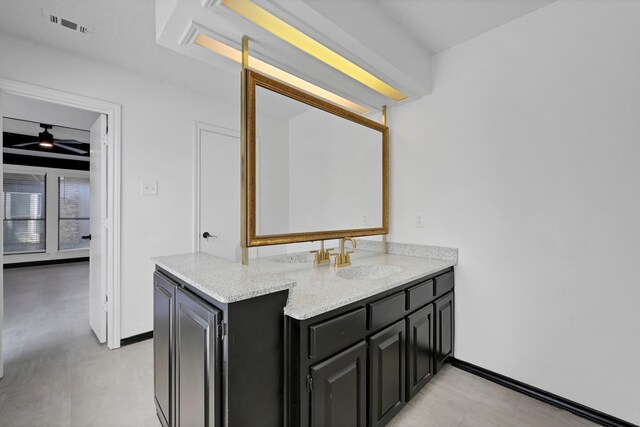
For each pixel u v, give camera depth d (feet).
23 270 18.39
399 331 4.99
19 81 6.46
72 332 8.95
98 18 5.92
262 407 3.33
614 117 4.96
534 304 5.80
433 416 5.24
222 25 4.68
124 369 6.82
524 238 5.91
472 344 6.64
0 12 5.70
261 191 7.68
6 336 8.63
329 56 5.71
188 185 9.27
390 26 5.91
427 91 7.18
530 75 5.82
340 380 3.86
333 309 3.77
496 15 5.90
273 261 6.79
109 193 7.84
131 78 8.11
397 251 7.91
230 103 10.28
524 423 5.08
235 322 3.08
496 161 6.27
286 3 4.24
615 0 4.96
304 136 8.31
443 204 7.11
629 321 4.85
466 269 6.73
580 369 5.31
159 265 4.80
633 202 4.80
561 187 5.48
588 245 5.21
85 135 15.12
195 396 3.52
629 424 4.85
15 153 19.16
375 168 7.98
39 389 6.02
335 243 8.91
